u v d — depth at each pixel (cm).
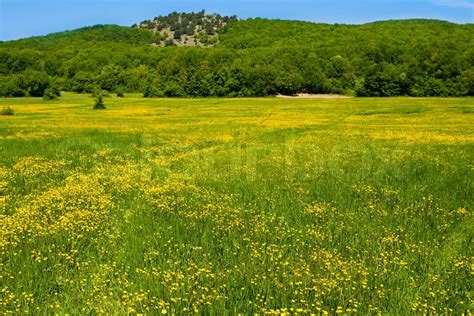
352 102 9338
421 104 8088
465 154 2506
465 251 960
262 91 13288
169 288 757
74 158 2383
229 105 8938
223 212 1248
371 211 1288
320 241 1021
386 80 12669
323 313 670
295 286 788
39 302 729
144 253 929
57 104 9475
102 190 1502
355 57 15938
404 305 718
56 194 1388
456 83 12306
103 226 1105
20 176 1842
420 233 1091
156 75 15225
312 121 5162
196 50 16825
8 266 852
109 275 821
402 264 876
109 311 676
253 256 916
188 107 8469
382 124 4641
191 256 920
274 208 1315
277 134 3762
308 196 1480
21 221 1076
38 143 2973
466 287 807
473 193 1530
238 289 786
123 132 3841
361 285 783
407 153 2538
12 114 6456
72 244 968
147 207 1302
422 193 1534
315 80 14438
